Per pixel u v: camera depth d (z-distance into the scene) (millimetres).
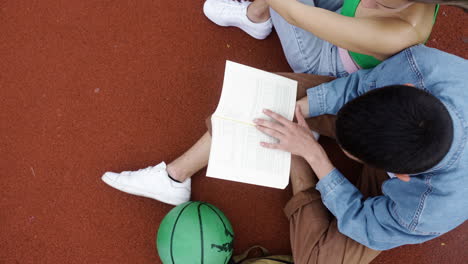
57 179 1363
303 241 1141
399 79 899
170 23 1479
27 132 1376
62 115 1395
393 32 827
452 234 1452
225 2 1433
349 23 851
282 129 960
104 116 1407
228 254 1176
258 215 1422
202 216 1139
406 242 954
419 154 667
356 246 1086
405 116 667
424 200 852
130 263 1353
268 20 1426
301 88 1148
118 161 1392
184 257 1120
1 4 1422
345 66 1135
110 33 1447
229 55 1492
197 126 1442
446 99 813
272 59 1513
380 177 1171
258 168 957
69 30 1435
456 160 786
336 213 1034
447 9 1555
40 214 1343
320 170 1031
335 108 1080
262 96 988
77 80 1413
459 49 1553
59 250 1334
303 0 1156
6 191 1341
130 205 1377
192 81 1460
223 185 1421
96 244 1348
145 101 1429
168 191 1294
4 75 1393
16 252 1321
